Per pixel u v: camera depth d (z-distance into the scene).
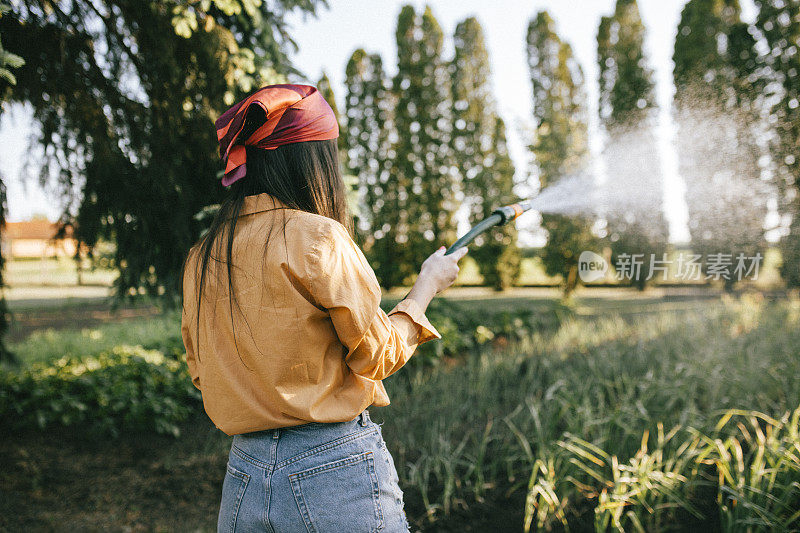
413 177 16.86
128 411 4.18
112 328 8.92
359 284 1.01
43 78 2.89
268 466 1.03
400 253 16.91
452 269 1.24
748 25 8.17
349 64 17.52
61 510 3.03
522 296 14.87
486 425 4.00
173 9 2.68
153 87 3.05
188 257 1.21
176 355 5.43
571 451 3.04
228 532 1.07
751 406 3.66
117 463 3.62
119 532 2.83
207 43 2.86
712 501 2.78
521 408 3.98
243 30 3.22
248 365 1.03
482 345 7.01
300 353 1.00
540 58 14.42
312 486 1.01
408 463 3.22
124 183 3.23
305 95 1.13
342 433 1.05
